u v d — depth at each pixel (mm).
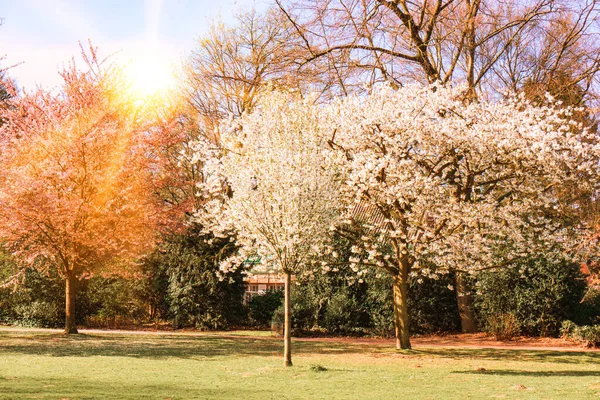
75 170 18391
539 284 21594
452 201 15727
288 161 12508
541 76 24797
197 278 24781
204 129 28984
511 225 16375
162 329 24891
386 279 22594
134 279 26141
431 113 16297
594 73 22984
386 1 22234
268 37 28109
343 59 22828
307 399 7789
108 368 11586
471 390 9148
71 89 19594
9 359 12836
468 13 22484
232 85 29109
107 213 18375
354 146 16312
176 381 9781
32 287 24156
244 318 26266
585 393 8672
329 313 23109
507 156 15578
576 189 19188
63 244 18344
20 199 16922
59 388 8125
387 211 16438
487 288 22281
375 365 13430
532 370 13039
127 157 19000
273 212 12109
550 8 22062
